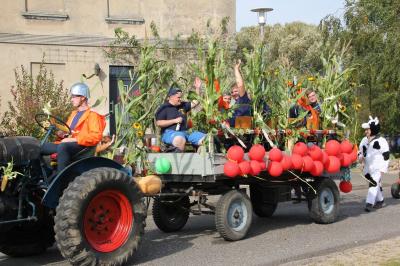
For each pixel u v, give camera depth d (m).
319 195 9.85
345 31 24.14
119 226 6.92
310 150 9.42
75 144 6.89
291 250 7.80
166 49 15.98
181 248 8.05
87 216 6.58
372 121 12.05
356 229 9.45
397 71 23.06
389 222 10.19
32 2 17.86
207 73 8.48
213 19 19.62
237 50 16.19
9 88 17.55
